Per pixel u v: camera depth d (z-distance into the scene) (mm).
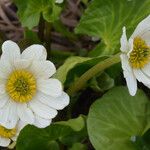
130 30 169
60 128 155
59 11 174
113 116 160
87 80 169
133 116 162
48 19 176
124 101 163
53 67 148
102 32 177
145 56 155
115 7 169
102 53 177
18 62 148
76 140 169
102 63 156
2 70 148
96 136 156
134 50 153
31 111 152
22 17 176
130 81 142
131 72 147
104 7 170
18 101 153
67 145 169
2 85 151
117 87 164
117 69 176
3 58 144
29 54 147
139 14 167
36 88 154
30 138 157
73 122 155
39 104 153
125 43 140
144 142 161
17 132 158
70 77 176
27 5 176
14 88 152
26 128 150
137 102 163
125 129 160
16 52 145
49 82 151
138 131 161
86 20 174
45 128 153
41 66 149
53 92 150
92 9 172
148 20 143
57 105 151
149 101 164
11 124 149
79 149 167
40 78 152
